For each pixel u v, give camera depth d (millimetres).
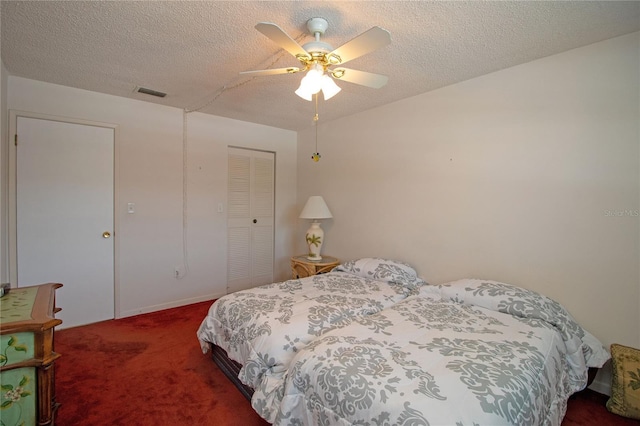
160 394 1878
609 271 1852
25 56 2133
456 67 2242
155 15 1638
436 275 2709
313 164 4062
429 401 1043
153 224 3215
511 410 1065
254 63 2215
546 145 2080
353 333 1597
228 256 3809
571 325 1827
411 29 1733
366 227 3336
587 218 1925
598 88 1874
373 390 1112
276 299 2156
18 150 2523
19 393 1167
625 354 1714
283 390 1404
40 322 1185
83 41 1918
